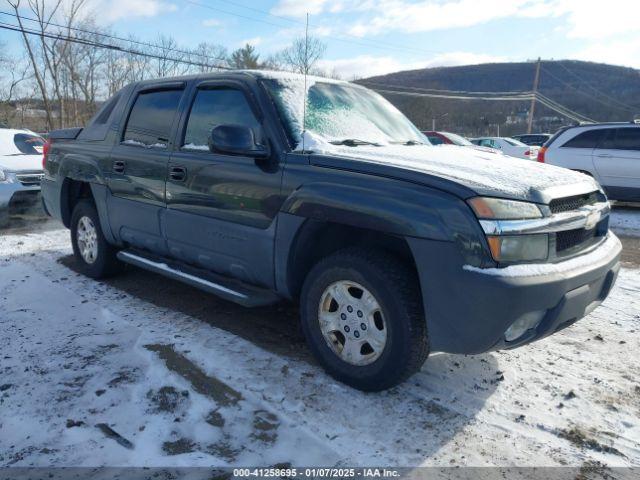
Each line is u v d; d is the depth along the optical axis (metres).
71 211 5.48
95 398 2.94
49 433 2.63
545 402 3.01
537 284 2.56
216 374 3.22
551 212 2.81
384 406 2.91
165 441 2.58
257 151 3.25
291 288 3.34
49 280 5.10
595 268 2.89
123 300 4.55
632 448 2.60
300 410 2.85
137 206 4.34
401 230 2.71
